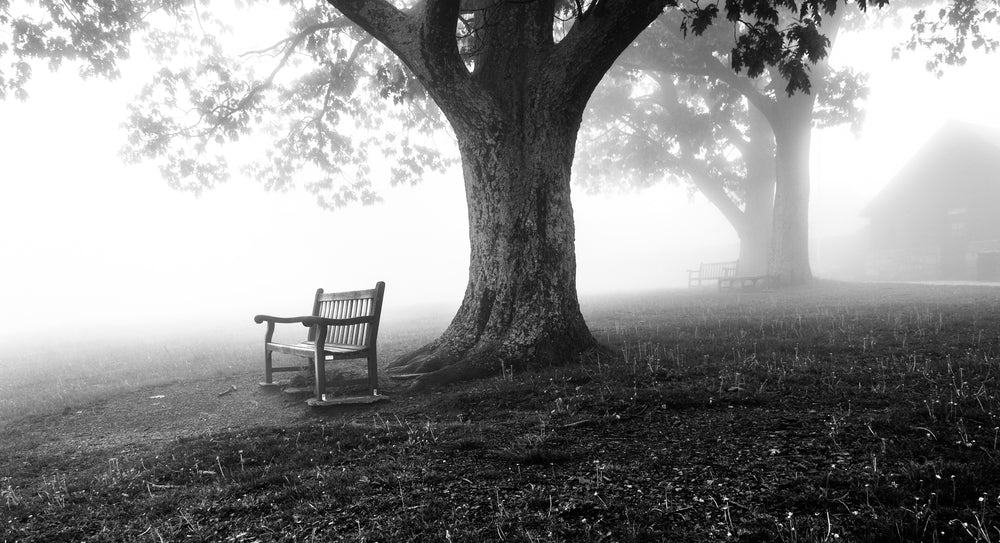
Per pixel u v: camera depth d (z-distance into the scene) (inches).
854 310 489.4
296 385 287.7
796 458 137.4
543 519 113.4
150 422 253.4
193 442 194.9
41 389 355.3
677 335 366.0
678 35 823.7
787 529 103.0
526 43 309.3
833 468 128.6
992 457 125.1
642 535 104.0
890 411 165.8
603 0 285.4
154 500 139.9
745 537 102.3
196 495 142.2
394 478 140.3
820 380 213.2
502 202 301.1
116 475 164.2
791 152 874.1
